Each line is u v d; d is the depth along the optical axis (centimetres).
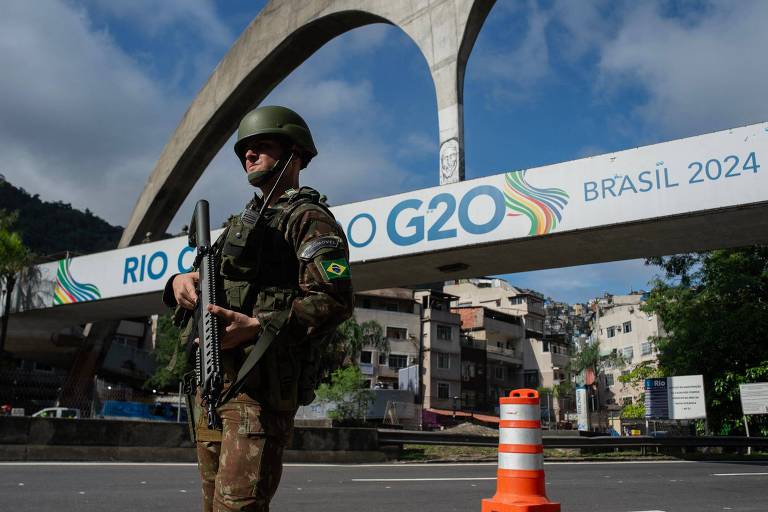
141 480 718
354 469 1030
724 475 991
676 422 2414
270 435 167
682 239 1458
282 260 177
